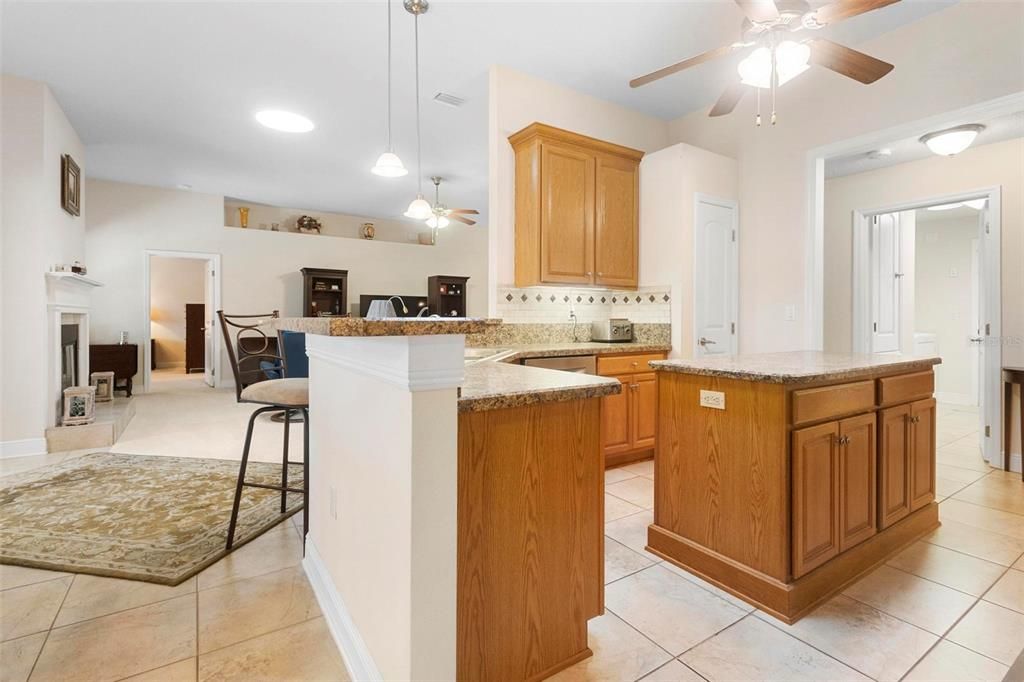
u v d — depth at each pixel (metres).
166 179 6.32
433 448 1.12
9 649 1.53
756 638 1.59
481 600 1.28
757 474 1.79
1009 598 1.82
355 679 1.40
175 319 9.68
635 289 3.96
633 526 2.48
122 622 1.67
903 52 3.04
